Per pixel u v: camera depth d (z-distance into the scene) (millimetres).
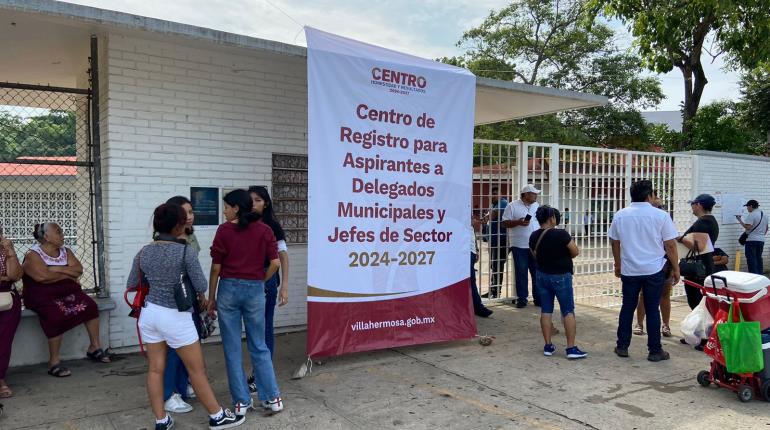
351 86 5430
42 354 5480
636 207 5902
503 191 8727
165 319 3740
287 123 6809
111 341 5754
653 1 13641
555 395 4785
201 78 6172
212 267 4242
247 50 6012
